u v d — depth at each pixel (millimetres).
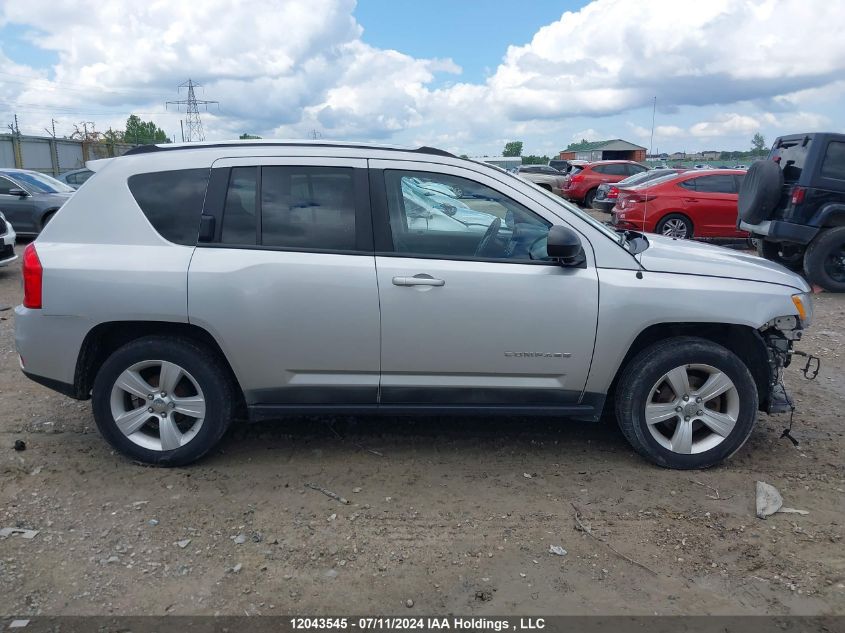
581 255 3889
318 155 3932
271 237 3854
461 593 2963
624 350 3914
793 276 4219
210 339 3953
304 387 3928
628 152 57594
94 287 3766
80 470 3994
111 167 3957
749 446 4449
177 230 3863
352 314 3797
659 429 4176
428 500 3732
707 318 3877
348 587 2994
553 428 4711
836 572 3115
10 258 10047
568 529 3463
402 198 3922
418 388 3949
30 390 5305
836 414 5008
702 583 3045
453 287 3795
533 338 3863
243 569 3105
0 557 3154
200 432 3975
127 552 3219
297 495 3768
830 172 9336
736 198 13328
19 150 29375
